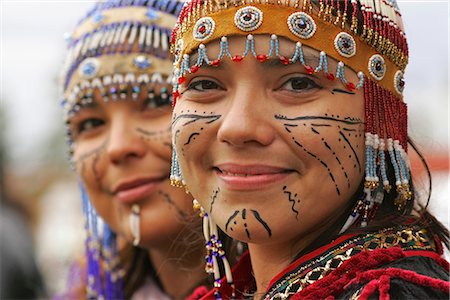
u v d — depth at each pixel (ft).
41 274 20.33
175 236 10.44
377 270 6.13
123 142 10.30
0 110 29.50
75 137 11.03
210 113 6.87
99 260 11.80
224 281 8.09
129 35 10.50
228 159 6.70
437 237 7.15
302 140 6.59
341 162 6.68
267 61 6.63
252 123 6.55
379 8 7.05
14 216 20.33
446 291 5.98
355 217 6.95
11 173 22.06
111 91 10.39
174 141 7.22
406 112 7.28
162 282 11.29
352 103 6.77
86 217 11.75
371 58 6.90
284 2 6.70
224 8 6.78
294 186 6.64
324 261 6.76
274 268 7.30
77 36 10.91
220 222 6.83
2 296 18.95
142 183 10.36
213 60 6.79
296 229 6.72
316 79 6.70
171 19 10.66
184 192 10.35
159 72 10.40
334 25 6.76
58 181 27.12
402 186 6.95
